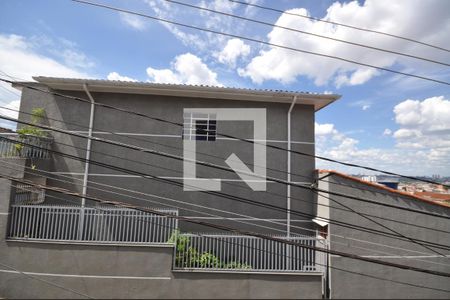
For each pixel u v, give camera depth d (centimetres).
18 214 945
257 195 1194
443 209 1030
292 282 939
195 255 971
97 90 1188
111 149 1191
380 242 1017
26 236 933
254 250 1000
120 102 1205
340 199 1030
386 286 991
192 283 920
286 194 1198
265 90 1147
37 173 1089
